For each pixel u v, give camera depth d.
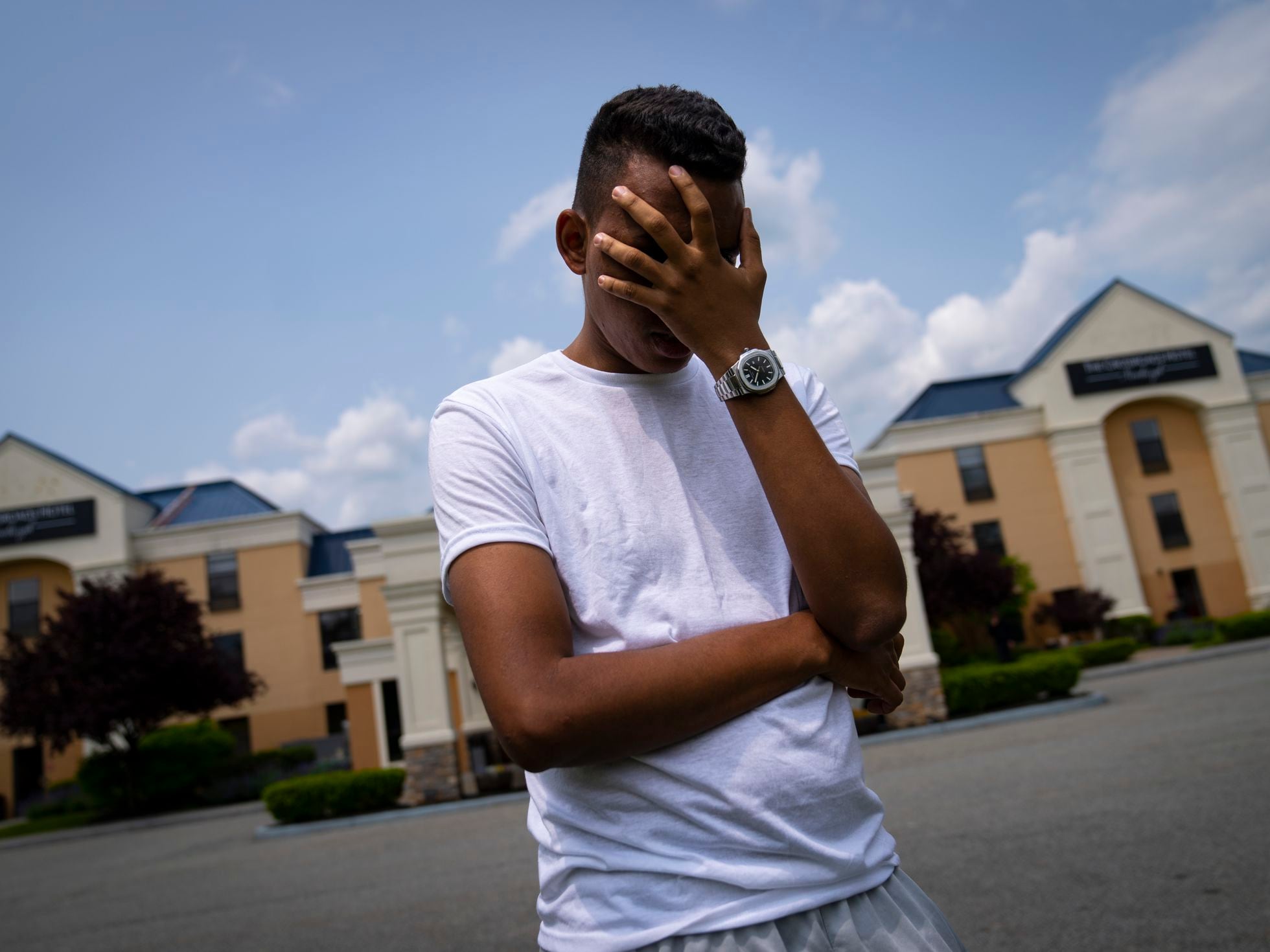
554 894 1.05
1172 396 31.84
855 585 1.01
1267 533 30.80
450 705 13.83
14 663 22.47
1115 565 30.64
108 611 23.00
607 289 1.06
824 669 1.05
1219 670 17.45
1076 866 5.16
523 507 1.08
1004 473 31.75
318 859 9.84
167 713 23.47
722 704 0.98
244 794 23.59
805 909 0.98
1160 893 4.43
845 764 1.03
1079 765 8.81
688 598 1.07
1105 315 32.16
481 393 1.17
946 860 5.73
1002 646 26.98
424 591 13.88
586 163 1.13
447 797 13.49
